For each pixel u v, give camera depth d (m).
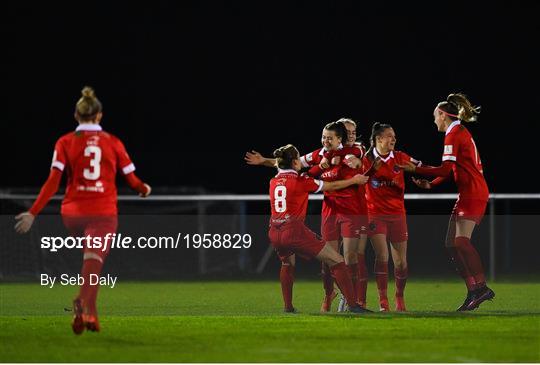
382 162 32.81
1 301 40.53
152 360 22.16
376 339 25.25
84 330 26.86
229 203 65.50
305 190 31.59
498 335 25.92
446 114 32.84
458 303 38.00
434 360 22.08
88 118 25.55
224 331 26.92
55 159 25.12
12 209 59.62
